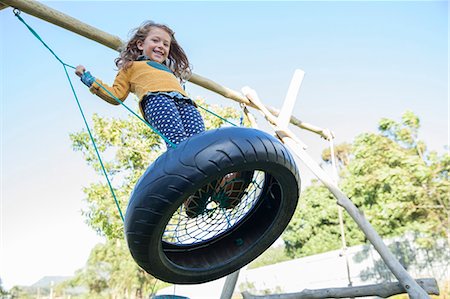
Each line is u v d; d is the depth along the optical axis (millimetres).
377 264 9273
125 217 1779
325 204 17219
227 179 1939
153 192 1659
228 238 2225
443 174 11570
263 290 11758
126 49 2596
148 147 6863
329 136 4363
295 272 11039
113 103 2391
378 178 11938
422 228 11312
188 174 1640
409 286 2902
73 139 6996
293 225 17734
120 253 17047
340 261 10023
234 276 3428
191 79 3564
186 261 2080
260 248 2197
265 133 1876
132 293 16172
